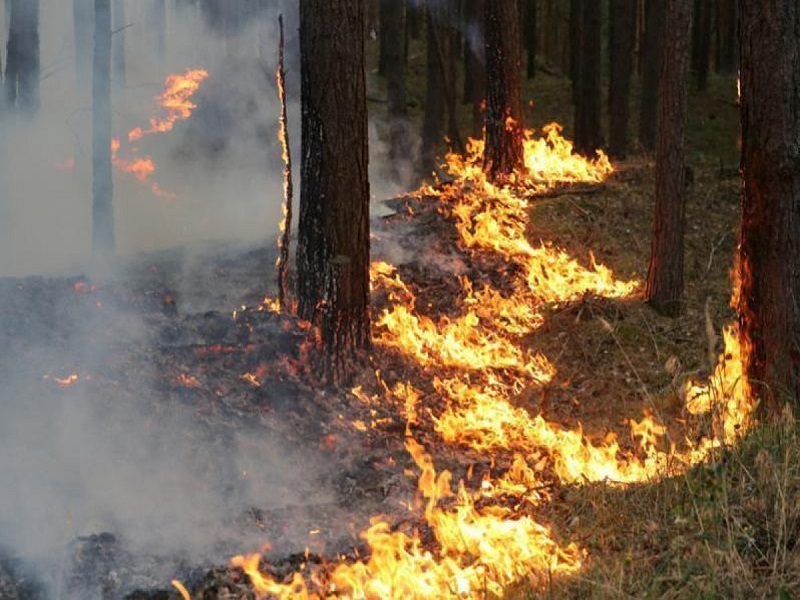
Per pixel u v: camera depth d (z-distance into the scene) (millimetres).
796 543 5367
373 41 42594
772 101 7172
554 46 43531
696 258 16953
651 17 25984
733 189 19359
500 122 18578
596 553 6066
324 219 11711
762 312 7316
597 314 14242
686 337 13883
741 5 7320
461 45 38438
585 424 11648
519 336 14008
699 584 5160
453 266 15516
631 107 35312
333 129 11750
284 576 6504
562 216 17250
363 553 6824
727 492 6020
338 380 11438
